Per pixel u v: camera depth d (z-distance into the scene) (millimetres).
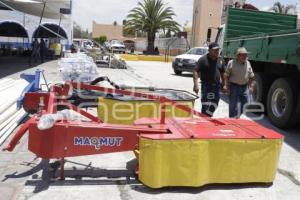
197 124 4992
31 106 6586
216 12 51406
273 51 8109
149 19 48781
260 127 5082
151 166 4371
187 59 20125
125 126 4605
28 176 4770
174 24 49406
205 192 4508
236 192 4562
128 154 5809
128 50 58156
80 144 4434
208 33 14242
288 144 6949
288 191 4715
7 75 14688
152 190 4473
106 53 24156
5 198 4141
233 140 4516
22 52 29578
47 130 4344
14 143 4555
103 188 4512
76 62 11031
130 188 4535
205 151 4449
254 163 4637
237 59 7199
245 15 12242
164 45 50438
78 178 4770
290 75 8023
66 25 30625
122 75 18438
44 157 4395
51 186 4500
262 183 4805
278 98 8281
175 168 4395
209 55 6965
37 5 20469
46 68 19406
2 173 4840
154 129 4609
